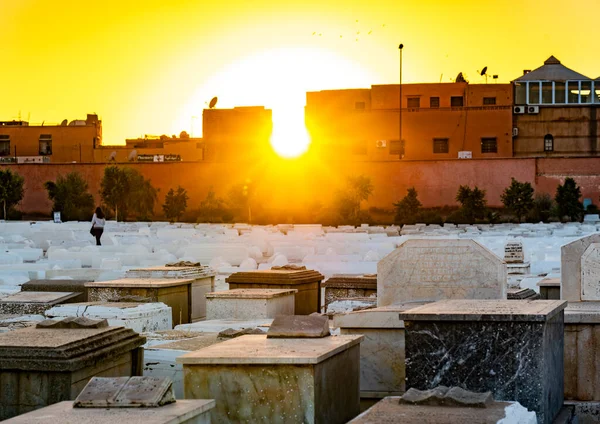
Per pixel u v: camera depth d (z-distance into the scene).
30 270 18.95
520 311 7.45
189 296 14.12
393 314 9.28
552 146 69.81
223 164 69.25
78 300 13.92
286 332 8.11
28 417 5.66
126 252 24.95
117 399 5.91
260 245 28.42
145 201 66.56
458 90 72.00
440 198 66.06
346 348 7.80
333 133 71.19
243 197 67.19
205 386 7.10
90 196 66.62
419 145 70.06
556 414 7.84
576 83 71.50
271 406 6.99
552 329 7.68
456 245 10.97
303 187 69.62
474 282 10.91
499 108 69.56
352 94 72.12
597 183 65.00
